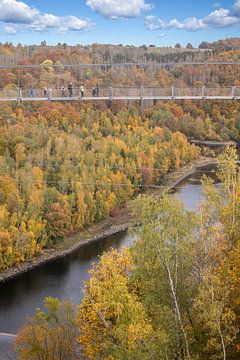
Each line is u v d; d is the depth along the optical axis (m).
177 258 19.12
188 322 18.84
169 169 102.25
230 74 98.06
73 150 91.62
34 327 31.94
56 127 98.75
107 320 23.97
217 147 115.75
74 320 29.59
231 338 17.70
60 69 103.25
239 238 20.56
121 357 17.11
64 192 79.12
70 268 62.59
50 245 69.31
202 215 21.28
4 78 89.81
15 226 65.38
